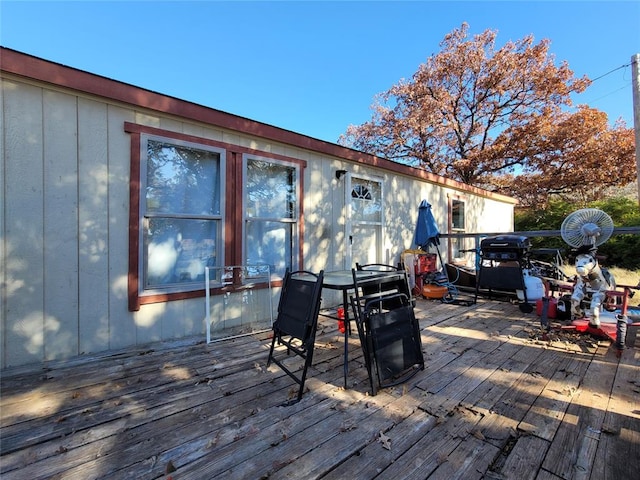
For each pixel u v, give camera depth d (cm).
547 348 306
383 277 272
